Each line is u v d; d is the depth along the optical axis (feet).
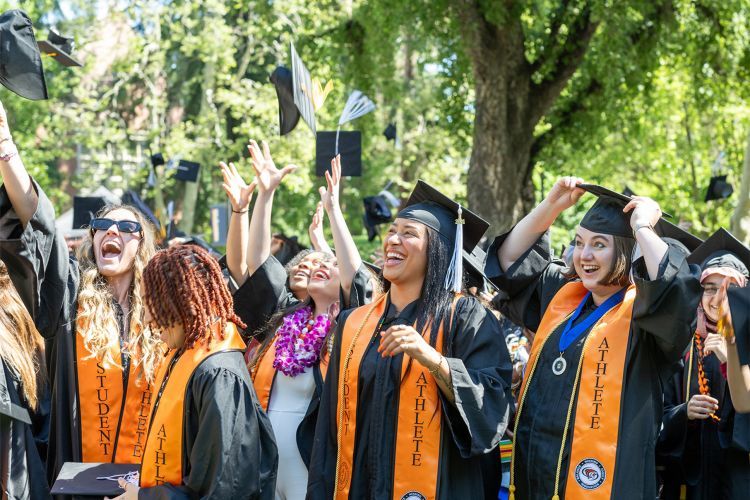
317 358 15.11
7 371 13.83
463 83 55.42
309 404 14.92
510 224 47.93
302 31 57.98
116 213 15.30
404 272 12.38
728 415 14.33
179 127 74.69
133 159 87.56
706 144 67.41
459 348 11.95
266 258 15.53
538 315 13.73
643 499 11.34
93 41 77.97
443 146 77.36
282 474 14.78
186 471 11.16
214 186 82.99
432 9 47.75
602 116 54.49
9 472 13.46
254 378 15.58
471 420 11.18
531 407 12.28
